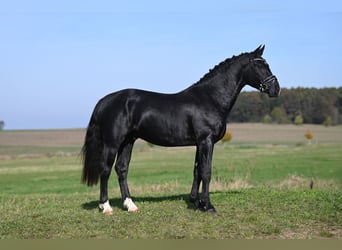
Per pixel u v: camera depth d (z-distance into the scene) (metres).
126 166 9.75
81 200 12.34
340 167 28.86
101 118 9.27
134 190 15.81
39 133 85.69
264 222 8.23
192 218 8.64
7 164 40.56
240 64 9.21
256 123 95.06
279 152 48.56
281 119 92.62
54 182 24.94
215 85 9.19
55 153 54.12
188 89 9.41
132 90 9.41
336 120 89.50
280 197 10.70
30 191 20.69
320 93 90.19
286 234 7.61
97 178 9.45
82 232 7.83
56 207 10.67
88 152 9.41
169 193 13.78
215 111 9.05
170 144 9.22
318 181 18.27
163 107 9.09
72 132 87.19
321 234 7.58
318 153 45.06
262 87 9.16
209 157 9.01
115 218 8.80
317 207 9.46
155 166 34.28
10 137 80.12
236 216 8.77
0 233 7.86
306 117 91.25
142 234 7.62
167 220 8.51
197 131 8.95
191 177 25.08
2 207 10.88
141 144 76.12
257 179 21.91
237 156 42.78
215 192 12.45
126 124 9.12
